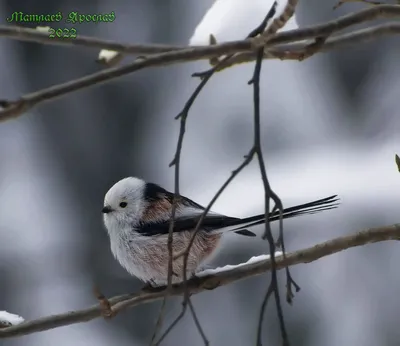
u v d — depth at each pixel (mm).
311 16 15539
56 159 16391
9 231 15359
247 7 6035
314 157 14711
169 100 16484
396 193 12945
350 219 12719
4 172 16109
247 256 12367
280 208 4117
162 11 16484
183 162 15758
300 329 12352
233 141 15539
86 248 15398
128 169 16500
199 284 6457
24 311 14398
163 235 7551
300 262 6094
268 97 15508
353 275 12430
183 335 13133
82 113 16750
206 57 4832
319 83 15688
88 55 16531
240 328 12836
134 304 6242
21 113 4715
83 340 13586
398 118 15195
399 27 5445
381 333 12062
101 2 16250
